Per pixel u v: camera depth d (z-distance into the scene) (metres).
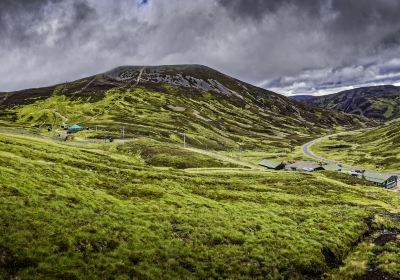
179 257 36.41
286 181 100.00
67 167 61.12
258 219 52.22
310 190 90.19
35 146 81.56
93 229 36.75
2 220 33.19
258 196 71.56
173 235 40.91
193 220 46.94
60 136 185.88
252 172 112.00
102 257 32.34
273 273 37.19
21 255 28.97
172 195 58.94
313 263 40.47
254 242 43.09
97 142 160.88
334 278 38.81
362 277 38.97
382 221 61.66
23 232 32.09
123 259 33.06
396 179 160.88
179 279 32.44
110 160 91.81
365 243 50.34
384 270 40.12
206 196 65.25
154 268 32.94
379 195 100.62
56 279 27.62
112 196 51.34
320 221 56.56
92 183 56.03
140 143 157.62
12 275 26.55
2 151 62.12
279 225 51.00
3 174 44.94
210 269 35.50
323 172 140.50
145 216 45.03
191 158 135.38
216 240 42.12
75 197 44.56
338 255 44.69
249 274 36.19
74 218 38.38
